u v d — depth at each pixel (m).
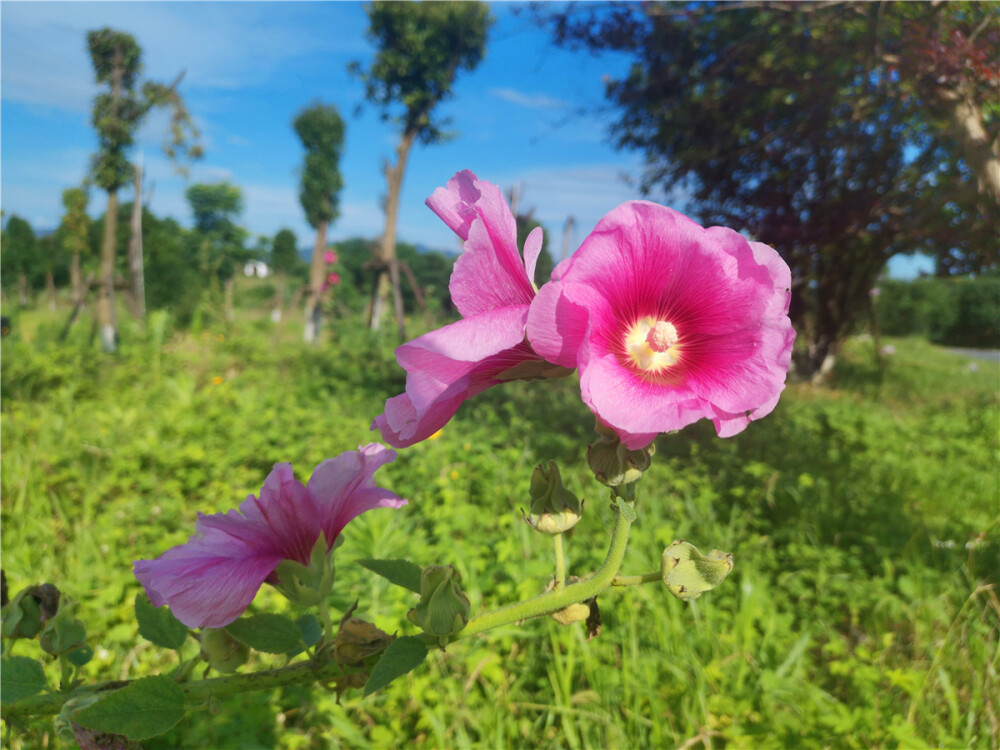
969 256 9.97
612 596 3.46
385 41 16.38
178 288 27.64
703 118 12.22
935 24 5.58
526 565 3.65
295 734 2.66
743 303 0.87
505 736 2.68
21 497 4.42
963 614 3.58
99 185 14.42
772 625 3.22
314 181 22.38
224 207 50.47
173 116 15.16
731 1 9.44
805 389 12.74
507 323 0.80
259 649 1.04
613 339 0.88
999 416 8.69
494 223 0.87
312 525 1.06
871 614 3.69
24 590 1.19
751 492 5.22
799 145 11.98
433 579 0.93
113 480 4.88
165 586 0.97
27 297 39.41
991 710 2.88
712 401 0.85
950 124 5.86
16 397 7.96
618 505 0.94
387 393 9.17
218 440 6.07
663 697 2.80
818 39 8.16
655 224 0.88
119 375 9.53
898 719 2.61
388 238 16.12
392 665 0.91
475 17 16.61
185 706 1.00
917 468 6.28
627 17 10.10
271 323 21.28
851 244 12.96
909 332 34.22
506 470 5.30
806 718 2.66
